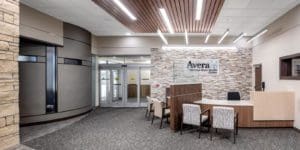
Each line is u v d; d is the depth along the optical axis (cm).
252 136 570
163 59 1081
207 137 561
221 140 535
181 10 617
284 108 649
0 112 192
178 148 477
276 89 756
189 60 1072
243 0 562
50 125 705
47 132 614
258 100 649
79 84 872
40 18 675
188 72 1073
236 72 1051
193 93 721
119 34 1038
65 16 727
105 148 478
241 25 820
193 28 855
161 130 633
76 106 851
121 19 716
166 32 930
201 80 1067
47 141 529
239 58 1048
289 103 648
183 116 585
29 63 710
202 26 820
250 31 920
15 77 209
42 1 589
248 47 1041
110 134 591
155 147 484
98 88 1141
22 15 610
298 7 600
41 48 739
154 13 646
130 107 1116
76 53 852
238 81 1049
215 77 1062
